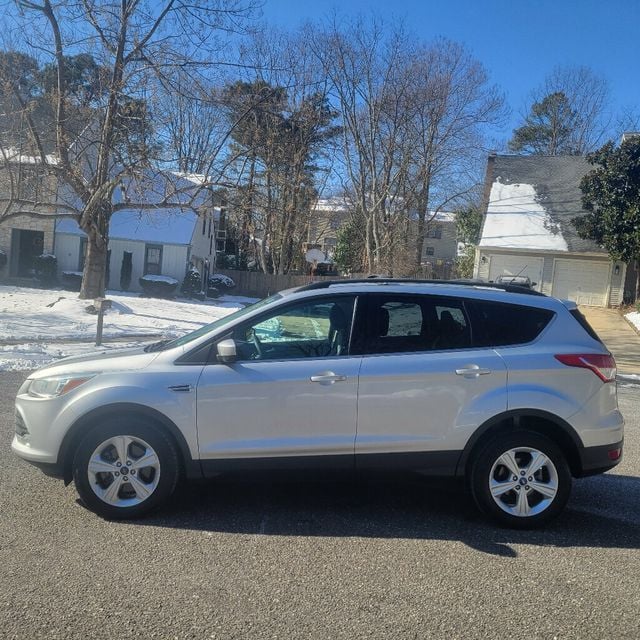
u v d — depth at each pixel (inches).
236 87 763.4
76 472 182.9
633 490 231.6
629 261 986.1
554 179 1238.3
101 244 780.6
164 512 192.7
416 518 196.1
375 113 1224.8
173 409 181.6
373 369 184.7
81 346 522.6
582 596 149.5
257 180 1227.9
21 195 727.7
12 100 680.4
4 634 126.5
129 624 131.4
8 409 312.8
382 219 1310.3
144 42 665.6
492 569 162.2
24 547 165.0
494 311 195.5
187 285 1236.5
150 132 680.4
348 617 136.9
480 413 185.5
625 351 716.0
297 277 1535.4
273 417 183.2
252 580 152.0
